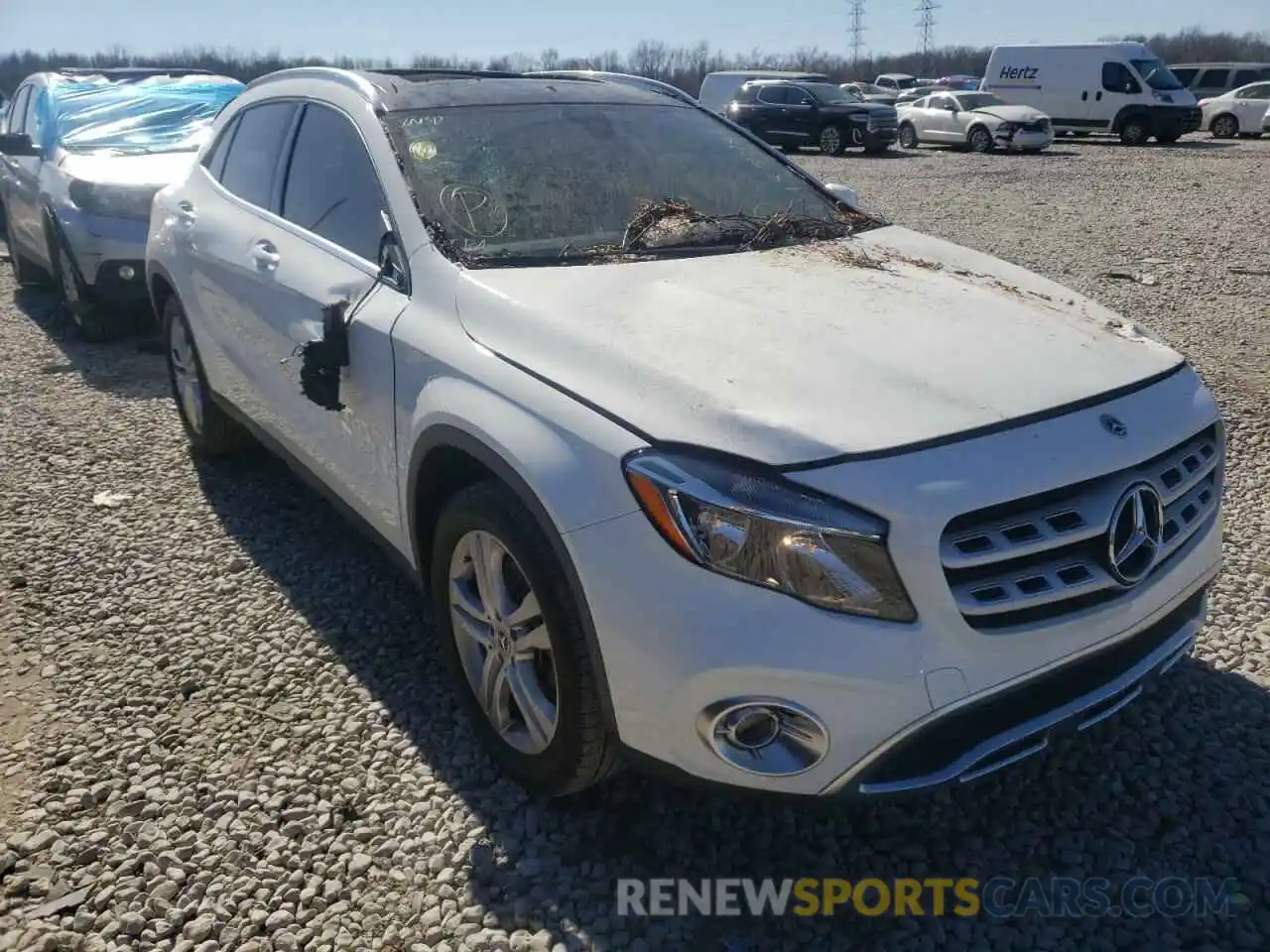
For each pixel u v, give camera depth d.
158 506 4.71
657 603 2.21
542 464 2.42
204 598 3.91
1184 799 2.79
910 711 2.16
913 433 2.25
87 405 6.07
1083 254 10.34
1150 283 8.90
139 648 3.59
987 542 2.20
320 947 2.40
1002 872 2.58
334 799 2.85
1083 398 2.46
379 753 3.03
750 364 2.45
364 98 3.67
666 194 3.60
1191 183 16.66
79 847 2.71
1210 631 3.52
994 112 24.81
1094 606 2.33
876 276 3.16
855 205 4.05
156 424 5.74
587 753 2.50
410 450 2.96
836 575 2.12
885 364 2.49
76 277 7.02
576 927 2.43
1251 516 4.38
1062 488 2.26
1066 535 2.26
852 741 2.17
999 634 2.21
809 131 24.80
